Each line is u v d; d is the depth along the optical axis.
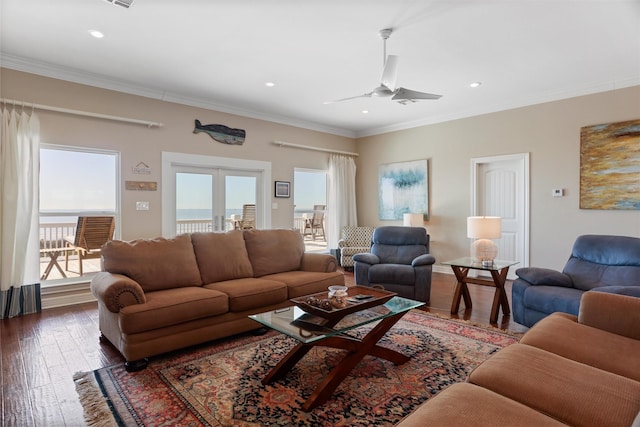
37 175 3.82
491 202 5.54
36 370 2.43
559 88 4.67
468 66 3.93
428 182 6.20
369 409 1.94
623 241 3.12
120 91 4.45
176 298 2.67
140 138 4.62
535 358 1.55
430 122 6.16
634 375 1.49
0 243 3.55
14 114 3.63
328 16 2.91
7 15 2.88
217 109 5.34
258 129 5.84
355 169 7.26
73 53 3.61
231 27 3.08
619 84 4.28
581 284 3.15
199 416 1.89
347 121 6.45
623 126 4.25
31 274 3.78
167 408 1.97
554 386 1.34
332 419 1.85
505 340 2.93
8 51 3.56
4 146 3.57
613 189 4.33
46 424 1.85
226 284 3.20
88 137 4.21
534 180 4.99
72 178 4.22
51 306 3.95
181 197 5.12
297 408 1.95
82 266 4.29
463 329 3.21
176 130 4.95
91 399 2.06
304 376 2.32
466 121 5.69
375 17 2.92
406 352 2.69
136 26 3.07
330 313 2.24
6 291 3.58
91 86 4.23
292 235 4.07
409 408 1.95
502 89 4.71
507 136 5.23
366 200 7.22
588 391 1.31
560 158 4.75
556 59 3.73
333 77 4.28
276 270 3.78
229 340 2.98
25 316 3.64
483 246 3.63
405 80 4.36
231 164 5.51
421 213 6.26
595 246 3.25
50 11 2.82
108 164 4.47
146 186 4.67
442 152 6.01
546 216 4.88
